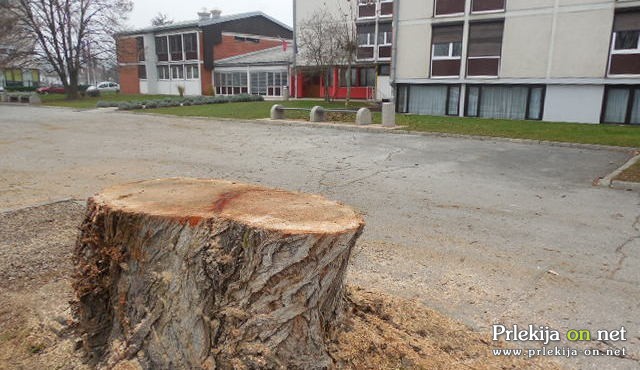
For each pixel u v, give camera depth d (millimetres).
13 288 3473
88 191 6664
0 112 21750
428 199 6500
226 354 2219
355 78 31016
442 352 2725
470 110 20750
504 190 7066
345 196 6625
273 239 2174
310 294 2283
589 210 6051
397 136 13156
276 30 44656
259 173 8125
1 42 30609
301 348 2295
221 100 27500
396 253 4453
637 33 16500
